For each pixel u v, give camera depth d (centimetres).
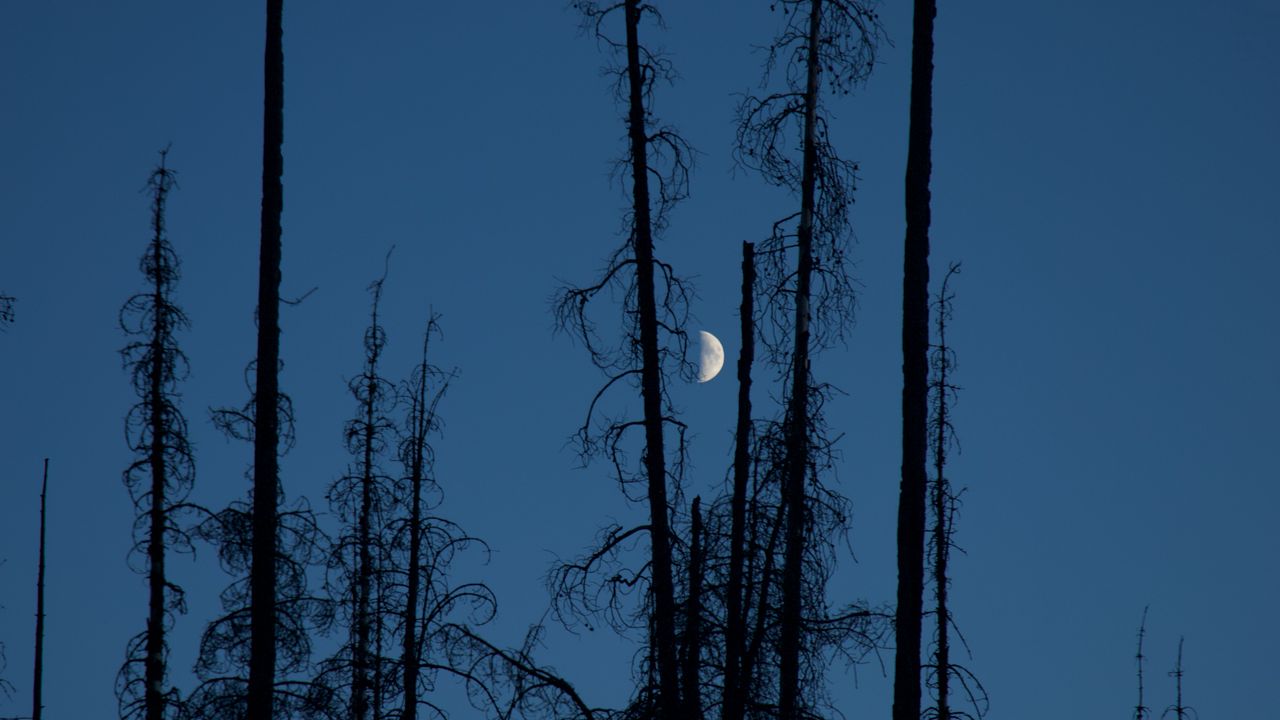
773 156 4953
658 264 4634
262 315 4800
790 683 4556
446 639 4838
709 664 4628
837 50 4991
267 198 4912
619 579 4462
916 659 4091
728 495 4822
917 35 4569
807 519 4681
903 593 4141
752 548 4738
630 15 4841
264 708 4497
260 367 4750
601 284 4609
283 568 4828
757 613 4678
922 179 4438
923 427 4241
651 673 4500
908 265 4369
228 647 4691
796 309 4962
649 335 4591
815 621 4553
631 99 4791
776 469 4731
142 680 4934
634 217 4697
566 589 4438
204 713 4569
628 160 4759
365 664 4934
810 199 4981
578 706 4622
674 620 4522
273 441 4712
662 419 4581
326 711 4703
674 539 4544
